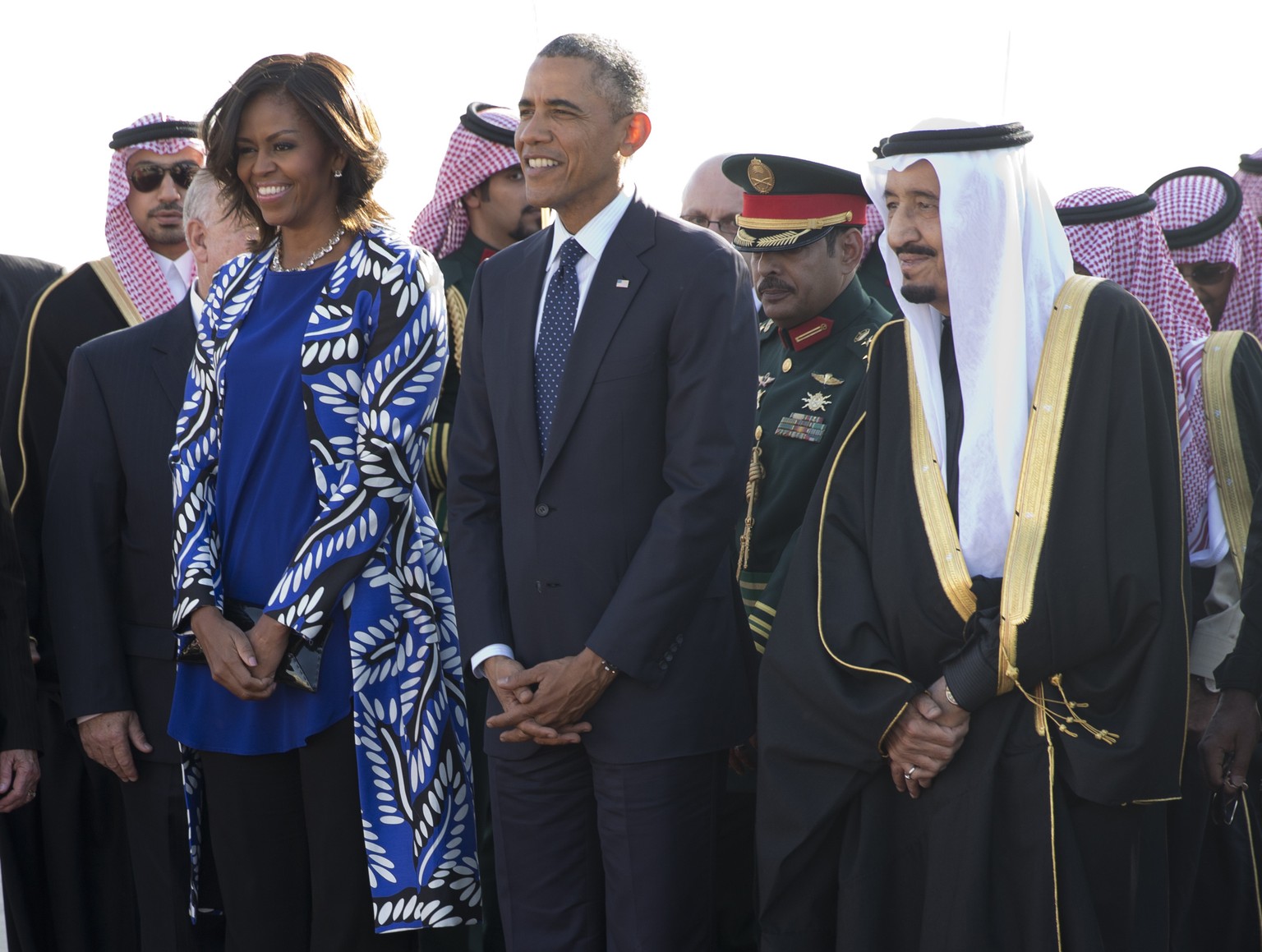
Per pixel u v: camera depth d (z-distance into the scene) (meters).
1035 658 8.63
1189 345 11.98
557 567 9.43
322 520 9.50
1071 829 8.70
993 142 9.05
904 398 9.49
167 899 11.06
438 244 14.66
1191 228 13.84
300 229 10.07
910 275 9.33
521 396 9.63
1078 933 8.58
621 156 9.62
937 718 8.84
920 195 9.20
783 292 11.59
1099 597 8.61
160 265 14.16
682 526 9.10
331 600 9.40
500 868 9.91
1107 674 8.73
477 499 10.10
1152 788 8.54
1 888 12.80
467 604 9.80
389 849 9.55
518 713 9.37
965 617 8.95
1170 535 8.75
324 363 9.67
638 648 9.08
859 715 8.97
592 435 9.37
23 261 15.21
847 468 9.63
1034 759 8.73
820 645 9.20
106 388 11.16
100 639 10.94
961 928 8.73
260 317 10.05
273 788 9.87
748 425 9.37
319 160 9.88
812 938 9.44
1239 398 11.48
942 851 8.91
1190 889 11.46
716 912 11.73
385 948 9.77
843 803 9.17
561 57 9.45
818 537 9.53
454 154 14.47
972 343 9.15
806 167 11.35
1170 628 8.63
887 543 9.22
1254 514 10.38
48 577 11.07
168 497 10.98
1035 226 9.22
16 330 14.66
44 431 12.70
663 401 9.41
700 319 9.28
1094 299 9.02
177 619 9.70
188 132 13.86
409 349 9.76
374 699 9.62
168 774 11.02
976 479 9.10
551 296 9.70
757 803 9.66
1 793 10.30
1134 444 8.73
